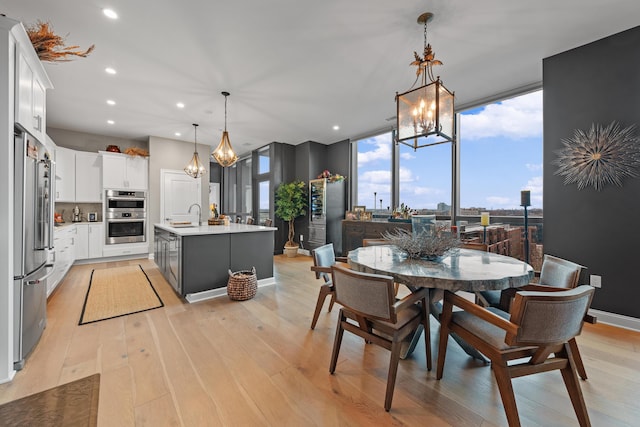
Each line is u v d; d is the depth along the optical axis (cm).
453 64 298
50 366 185
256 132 565
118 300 315
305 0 208
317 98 390
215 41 259
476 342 143
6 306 169
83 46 263
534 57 285
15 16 221
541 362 131
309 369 184
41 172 214
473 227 401
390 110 439
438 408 148
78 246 501
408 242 208
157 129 535
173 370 182
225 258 343
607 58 252
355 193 612
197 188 638
